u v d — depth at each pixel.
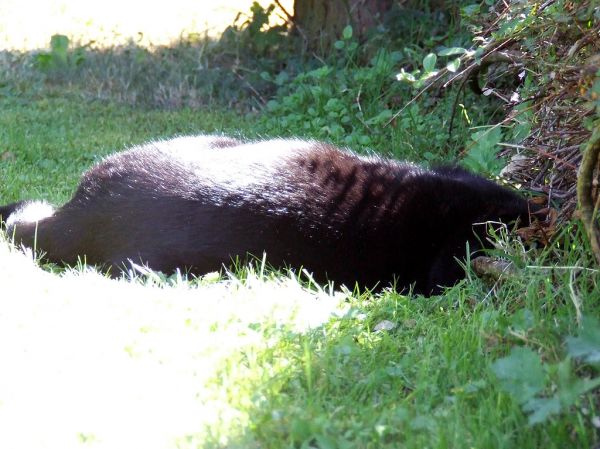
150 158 6.64
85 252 6.43
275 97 11.54
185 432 4.10
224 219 6.17
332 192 6.34
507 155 7.39
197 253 6.11
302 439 4.00
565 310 4.94
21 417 4.22
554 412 3.89
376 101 10.24
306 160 6.55
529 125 6.44
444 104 9.57
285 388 4.54
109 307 5.40
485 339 4.81
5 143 9.71
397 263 6.25
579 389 3.91
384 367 4.72
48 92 12.07
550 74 5.79
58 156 9.55
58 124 10.77
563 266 5.34
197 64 12.67
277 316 5.36
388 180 6.48
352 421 4.15
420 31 11.38
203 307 5.42
